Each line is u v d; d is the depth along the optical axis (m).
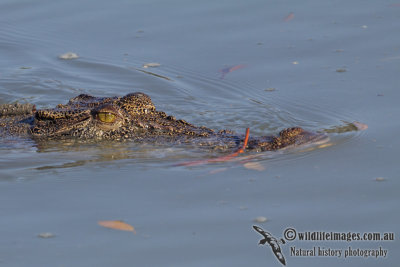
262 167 25.69
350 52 38.84
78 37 43.19
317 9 45.47
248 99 34.50
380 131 29.06
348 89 34.34
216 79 37.00
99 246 20.20
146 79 37.53
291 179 24.70
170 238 20.64
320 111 32.16
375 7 45.06
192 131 28.16
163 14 45.81
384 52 38.47
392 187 23.73
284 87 35.31
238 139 27.86
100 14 46.38
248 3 47.09
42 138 28.12
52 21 45.53
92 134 27.67
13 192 24.05
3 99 35.03
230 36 42.00
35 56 41.06
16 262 19.38
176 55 40.19
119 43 42.12
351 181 24.34
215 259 19.52
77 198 23.48
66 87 36.81
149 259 19.50
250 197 23.30
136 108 28.20
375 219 21.64
